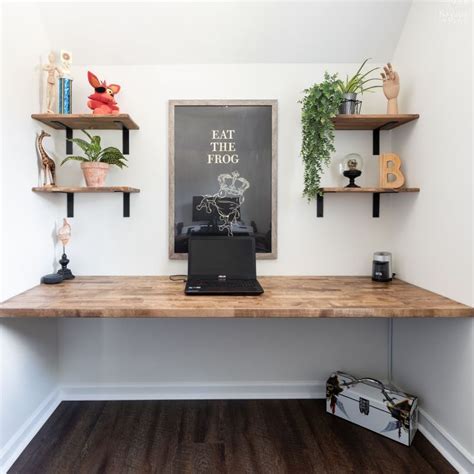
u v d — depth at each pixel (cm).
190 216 217
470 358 157
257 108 216
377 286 195
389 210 224
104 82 199
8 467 164
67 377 223
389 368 227
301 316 151
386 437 187
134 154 216
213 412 211
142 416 206
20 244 175
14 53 169
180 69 214
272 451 178
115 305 155
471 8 149
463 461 161
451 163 165
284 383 226
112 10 191
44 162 195
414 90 194
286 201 220
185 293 174
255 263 203
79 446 180
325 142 198
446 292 170
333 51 211
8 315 150
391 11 196
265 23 198
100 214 218
